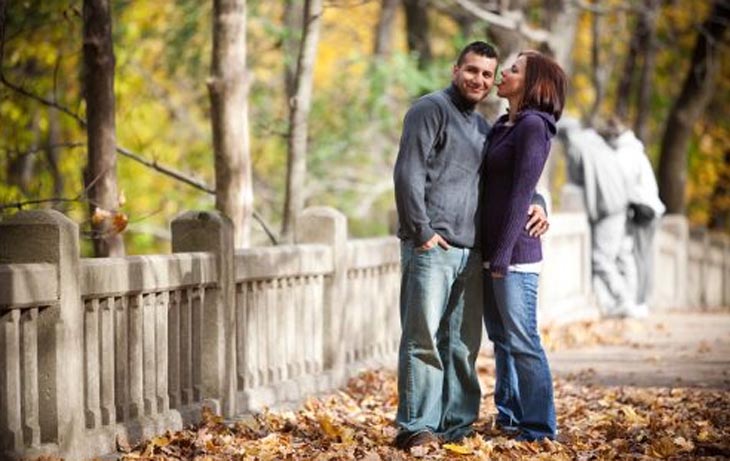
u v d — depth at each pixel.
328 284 14.48
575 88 43.41
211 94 15.05
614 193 23.14
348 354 15.18
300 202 17.16
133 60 29.62
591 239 23.66
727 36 38.59
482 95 10.62
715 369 16.53
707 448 10.77
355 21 38.16
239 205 15.10
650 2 35.47
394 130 32.03
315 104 30.70
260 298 13.06
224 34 14.99
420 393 10.68
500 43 28.38
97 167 13.94
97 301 10.15
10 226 9.45
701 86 33.28
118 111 27.36
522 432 10.95
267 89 30.30
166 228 33.25
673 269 28.36
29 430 9.29
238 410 12.34
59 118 27.03
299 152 17.11
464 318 10.91
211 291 11.98
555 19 27.92
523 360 10.83
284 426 11.84
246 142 15.19
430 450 10.47
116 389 10.58
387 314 16.55
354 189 31.31
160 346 11.20
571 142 23.52
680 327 22.41
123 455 10.09
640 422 12.09
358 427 11.84
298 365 13.88
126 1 27.06
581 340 19.81
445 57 31.66
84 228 15.66
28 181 26.95
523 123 10.54
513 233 10.48
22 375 9.29
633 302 23.45
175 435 10.99
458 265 10.65
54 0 18.28
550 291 21.78
